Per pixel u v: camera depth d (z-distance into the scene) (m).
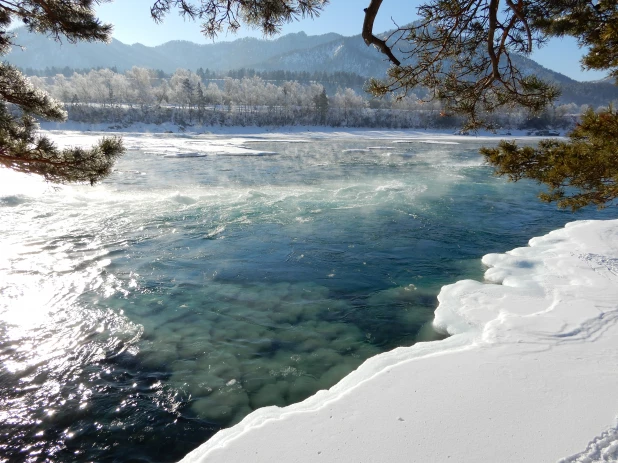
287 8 3.59
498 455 3.45
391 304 8.20
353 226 13.73
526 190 20.77
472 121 4.42
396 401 4.32
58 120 6.70
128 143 46.16
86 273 9.62
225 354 6.48
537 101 3.87
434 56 3.88
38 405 5.30
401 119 94.69
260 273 9.77
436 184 22.14
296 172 26.42
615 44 4.45
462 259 10.75
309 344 6.78
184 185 21.00
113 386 5.70
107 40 6.05
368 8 2.58
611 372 4.66
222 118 88.94
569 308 6.74
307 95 111.00
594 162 4.98
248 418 4.40
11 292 8.48
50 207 15.45
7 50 6.13
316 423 4.04
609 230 12.07
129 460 4.50
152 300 8.33
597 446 3.48
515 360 5.05
